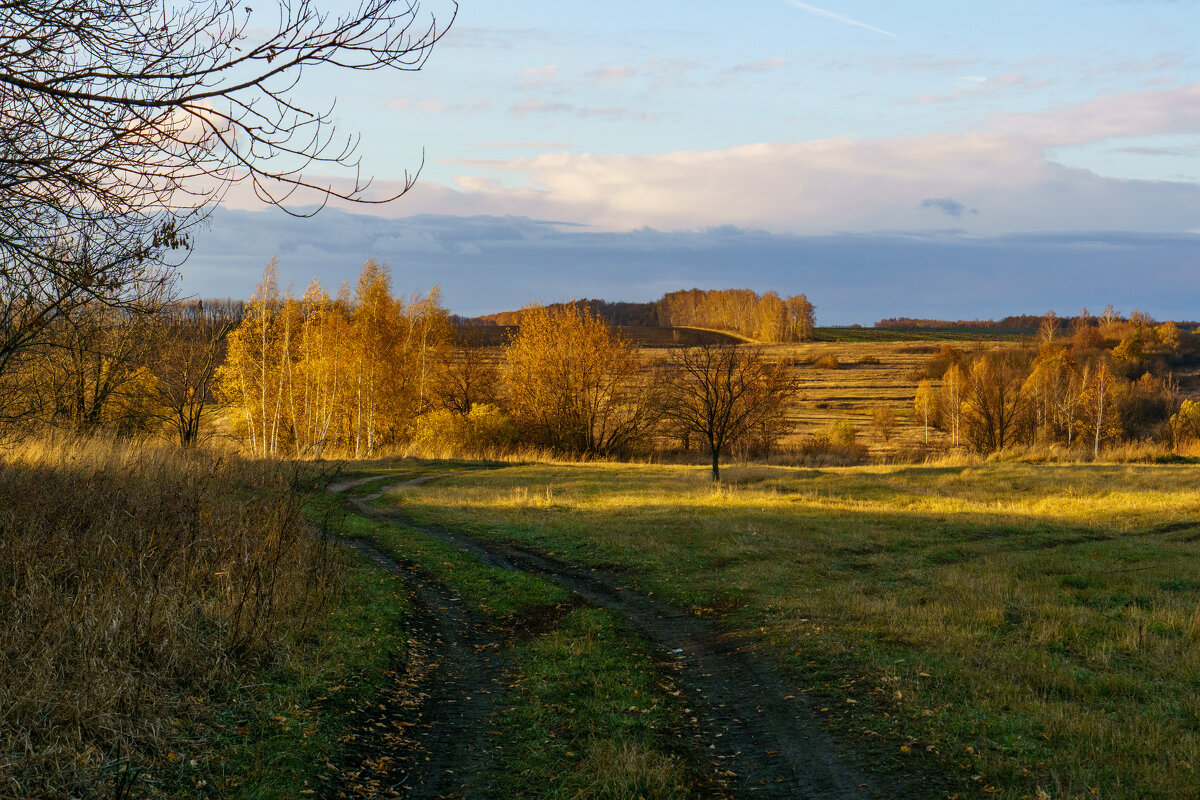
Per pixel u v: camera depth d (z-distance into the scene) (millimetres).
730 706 8352
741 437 52219
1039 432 61250
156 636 7547
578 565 15617
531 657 9953
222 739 6562
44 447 16250
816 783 6508
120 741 6027
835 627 10664
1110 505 23016
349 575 12688
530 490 27703
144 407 32500
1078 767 6379
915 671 8797
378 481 30531
